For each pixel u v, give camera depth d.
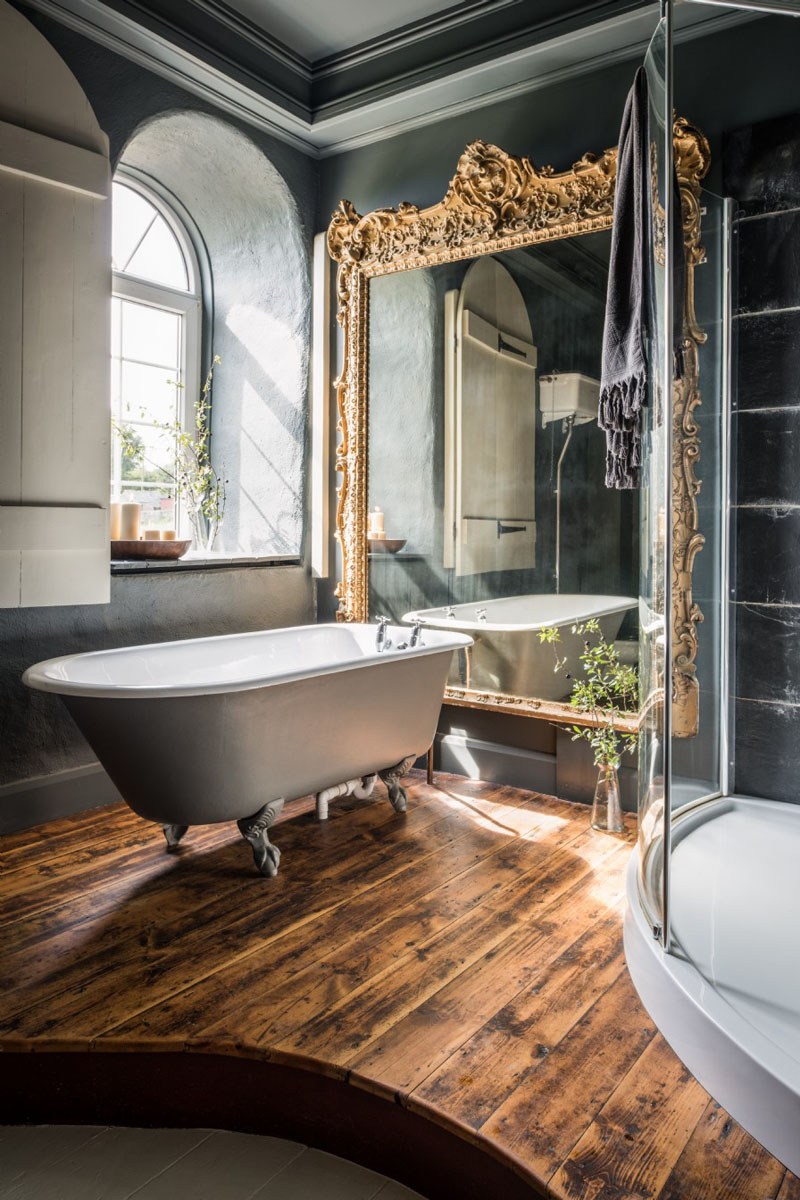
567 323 3.12
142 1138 1.60
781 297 2.64
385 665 2.77
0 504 2.60
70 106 2.73
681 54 2.82
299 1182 1.48
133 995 1.80
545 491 3.21
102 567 2.87
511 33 3.03
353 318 3.70
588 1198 1.27
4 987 1.82
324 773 2.71
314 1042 1.63
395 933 2.11
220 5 3.12
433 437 3.52
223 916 2.20
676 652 2.59
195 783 2.34
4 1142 1.58
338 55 3.46
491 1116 1.44
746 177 2.69
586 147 3.09
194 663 3.04
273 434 3.97
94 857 2.60
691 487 2.58
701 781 2.69
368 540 3.74
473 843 2.75
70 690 2.16
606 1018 1.75
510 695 3.32
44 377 2.69
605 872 2.51
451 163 3.45
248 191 3.78
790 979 1.70
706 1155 1.36
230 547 4.14
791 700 2.69
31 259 2.64
